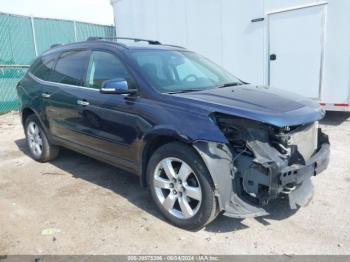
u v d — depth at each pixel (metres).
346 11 6.72
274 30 7.80
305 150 3.35
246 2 8.13
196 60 4.59
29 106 5.34
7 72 11.14
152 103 3.46
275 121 2.89
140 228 3.37
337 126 7.18
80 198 4.07
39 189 4.38
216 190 3.00
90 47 4.47
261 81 8.27
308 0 7.15
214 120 3.07
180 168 3.27
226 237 3.19
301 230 3.28
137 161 3.69
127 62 3.87
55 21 12.69
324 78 7.26
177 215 3.35
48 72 5.15
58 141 4.97
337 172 4.66
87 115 4.23
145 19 10.54
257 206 3.04
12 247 3.08
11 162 5.54
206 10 8.94
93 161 5.43
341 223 3.39
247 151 3.04
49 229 3.38
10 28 11.49
